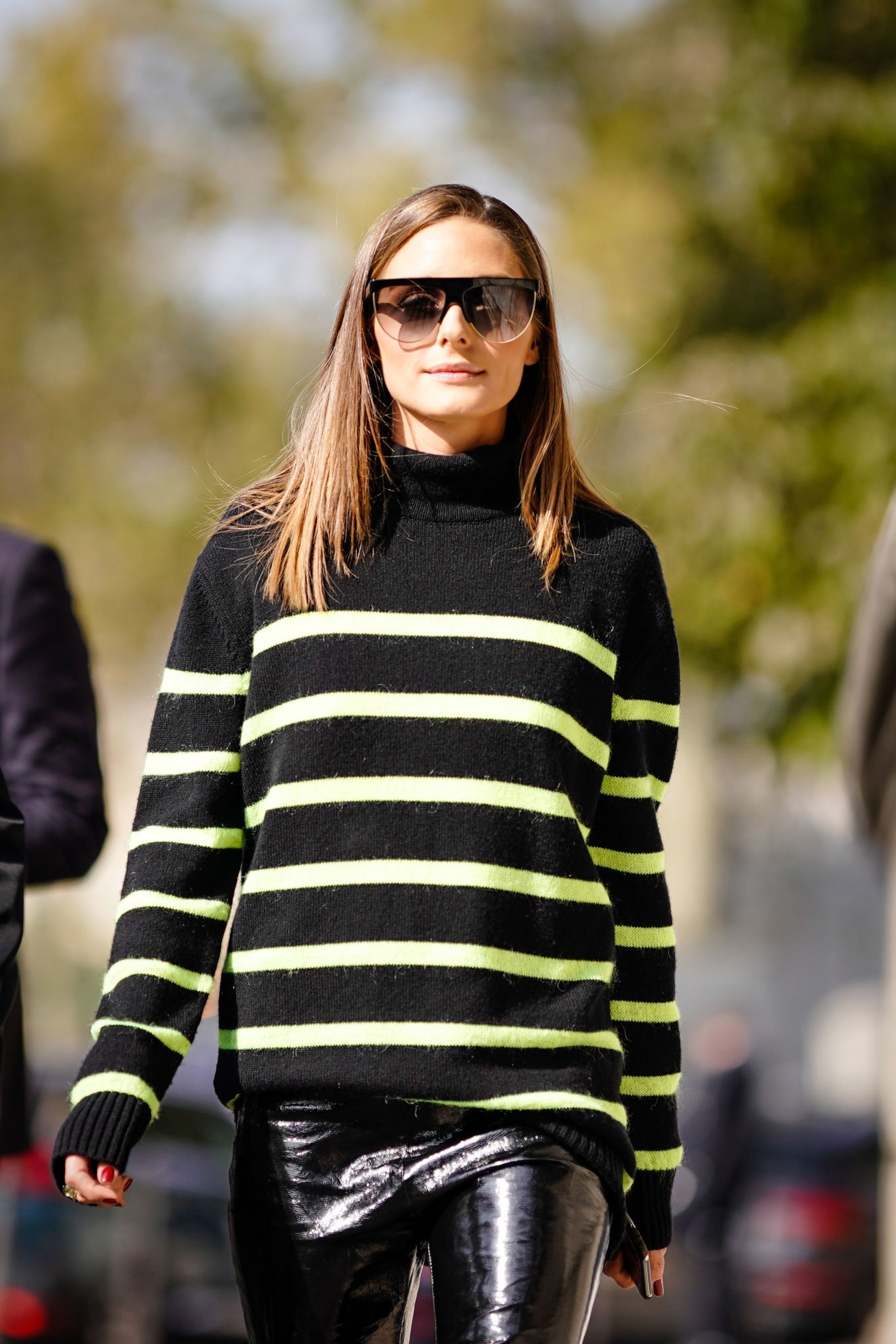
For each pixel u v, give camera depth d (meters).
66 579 13.08
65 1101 22.86
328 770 8.90
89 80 62.00
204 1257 22.86
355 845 8.80
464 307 9.51
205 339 62.75
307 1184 8.73
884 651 17.06
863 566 33.81
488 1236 8.30
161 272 62.75
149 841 9.20
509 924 8.73
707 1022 41.91
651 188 41.41
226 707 9.34
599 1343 30.39
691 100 39.84
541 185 47.47
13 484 62.75
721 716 36.03
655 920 9.60
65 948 76.19
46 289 62.94
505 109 48.66
